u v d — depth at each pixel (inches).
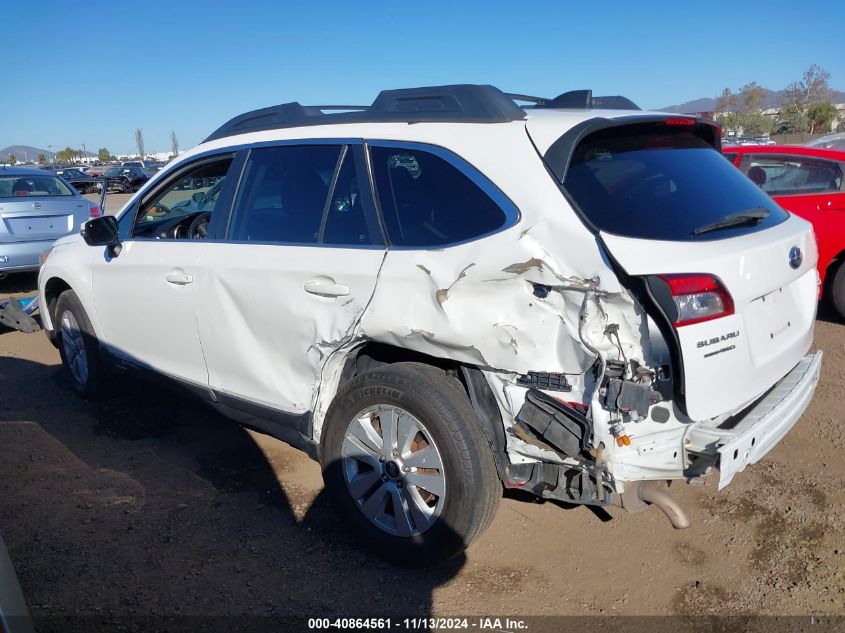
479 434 118.3
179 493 155.0
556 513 147.4
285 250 138.4
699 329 100.3
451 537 119.3
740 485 155.6
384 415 124.7
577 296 104.0
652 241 103.9
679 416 104.6
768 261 111.8
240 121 163.9
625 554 133.3
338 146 138.1
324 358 131.3
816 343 247.8
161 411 200.5
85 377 200.1
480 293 112.0
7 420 193.8
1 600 85.1
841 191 263.6
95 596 120.0
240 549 134.3
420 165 125.3
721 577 126.3
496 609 118.6
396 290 120.1
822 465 162.6
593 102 140.6
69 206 368.8
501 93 125.2
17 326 262.4
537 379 109.0
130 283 171.5
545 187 110.5
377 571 128.4
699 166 126.8
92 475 162.9
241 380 147.9
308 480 160.7
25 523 142.1
